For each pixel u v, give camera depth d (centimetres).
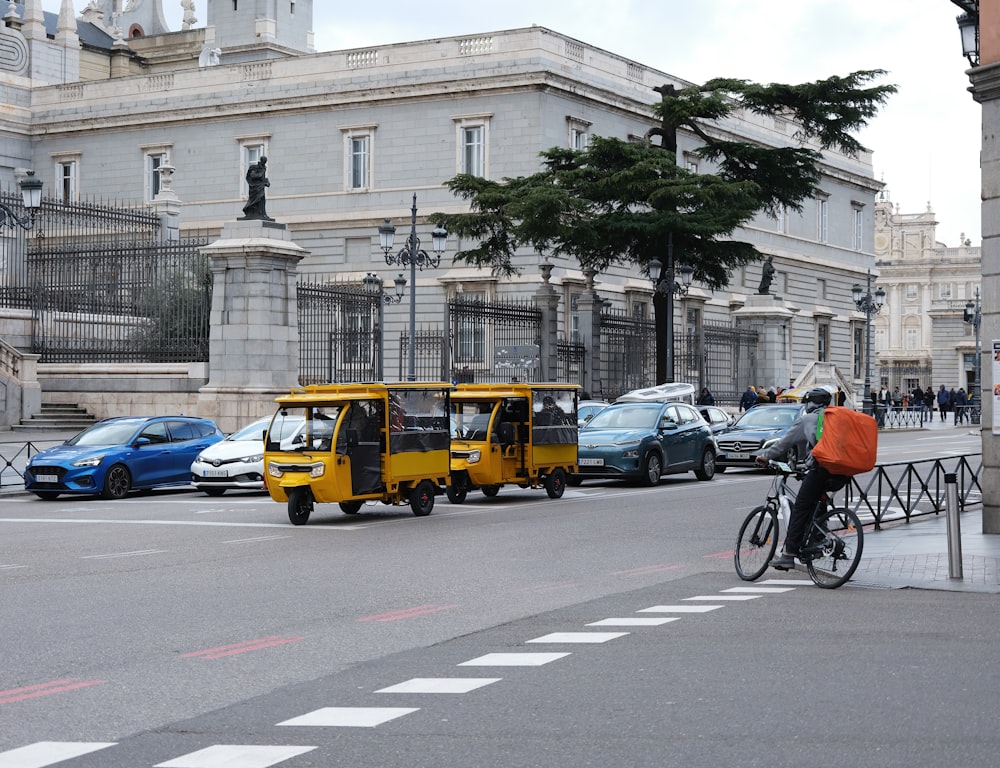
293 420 2338
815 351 8162
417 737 771
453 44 6119
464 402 2488
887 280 15125
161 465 2748
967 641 1052
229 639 1102
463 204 6062
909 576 1445
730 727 781
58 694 902
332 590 1374
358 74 6341
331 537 1883
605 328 4791
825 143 4619
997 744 736
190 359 3884
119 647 1068
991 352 1802
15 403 3934
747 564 1445
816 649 1023
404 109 6231
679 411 3112
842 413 1373
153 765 720
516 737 767
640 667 963
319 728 796
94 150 7006
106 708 861
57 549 1750
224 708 857
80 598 1323
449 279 6034
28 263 4250
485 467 2423
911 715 802
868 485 1945
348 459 2061
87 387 4016
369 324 4053
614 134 6388
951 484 1427
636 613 1220
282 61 6538
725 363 5562
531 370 4400
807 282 8106
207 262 3888
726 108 4631
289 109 6475
